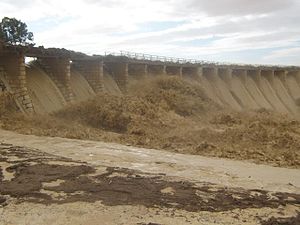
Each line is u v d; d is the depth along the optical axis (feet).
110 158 78.18
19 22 145.89
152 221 39.22
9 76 134.92
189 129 114.62
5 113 120.26
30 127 111.24
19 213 41.47
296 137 102.42
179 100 166.30
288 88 393.50
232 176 67.10
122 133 117.60
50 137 99.19
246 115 154.20
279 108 341.00
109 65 203.10
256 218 40.78
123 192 47.50
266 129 108.27
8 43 134.72
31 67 156.15
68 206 43.11
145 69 219.20
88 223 38.86
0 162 63.62
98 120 127.34
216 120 146.72
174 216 40.55
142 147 94.43
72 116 132.26
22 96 131.44
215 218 40.32
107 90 185.98
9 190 48.37
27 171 56.80
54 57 153.58
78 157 77.51
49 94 147.64
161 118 127.44
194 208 42.88
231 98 290.97
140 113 128.67
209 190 49.65
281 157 86.63
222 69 306.35
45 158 67.51
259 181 63.93
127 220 39.47
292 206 45.27
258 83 348.79
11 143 88.84
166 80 185.16
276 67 383.45
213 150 91.91
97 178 53.67
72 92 158.92
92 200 44.88
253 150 92.12
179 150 92.38
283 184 62.08
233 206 44.01
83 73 181.06
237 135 103.60
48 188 49.16
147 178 54.54
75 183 51.08
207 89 273.54
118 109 128.16
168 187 49.93
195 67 272.51
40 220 39.68
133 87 195.93
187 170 70.44
